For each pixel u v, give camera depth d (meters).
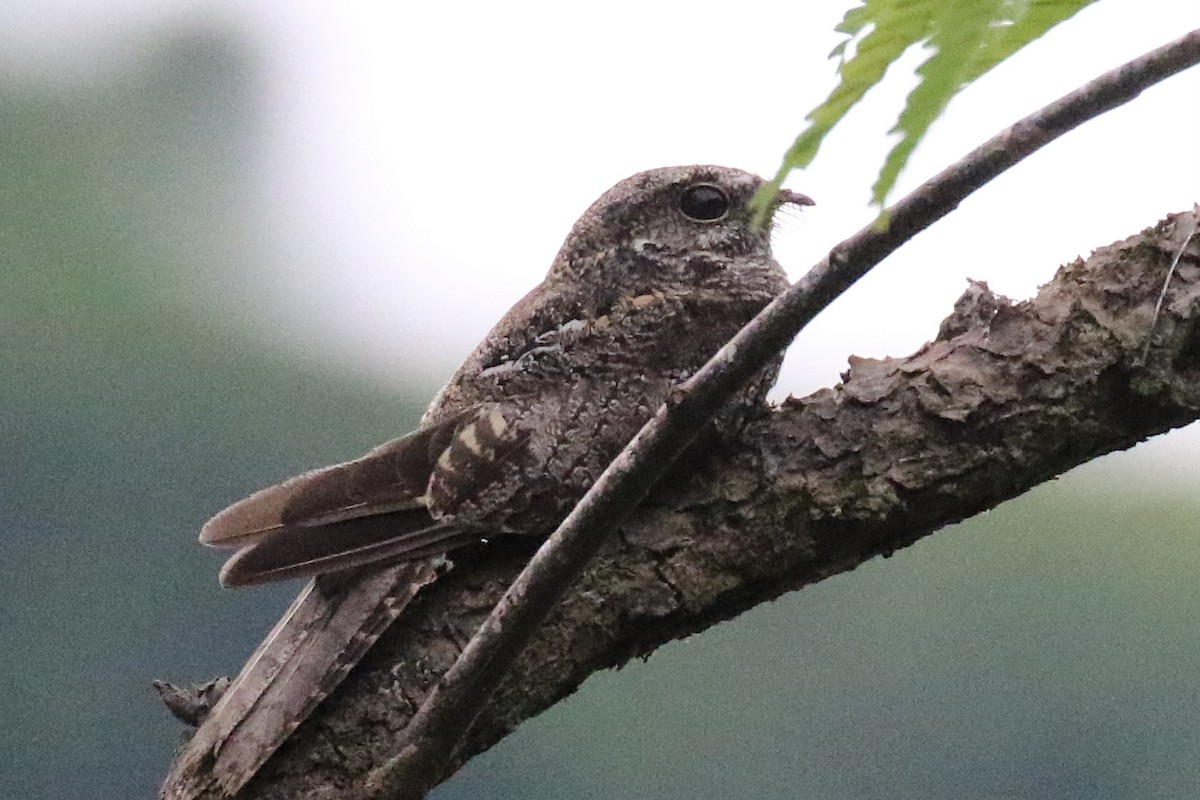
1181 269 6.37
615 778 20.42
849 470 6.55
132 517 18.44
